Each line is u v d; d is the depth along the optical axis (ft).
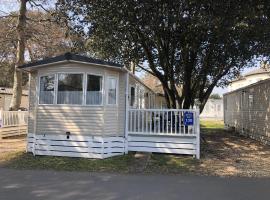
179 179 33.19
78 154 44.98
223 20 43.78
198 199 25.57
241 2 41.93
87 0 50.93
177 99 67.15
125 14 49.42
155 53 66.59
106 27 52.44
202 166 40.27
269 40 53.31
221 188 29.19
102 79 44.70
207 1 43.11
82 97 45.11
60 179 32.68
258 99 65.77
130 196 26.35
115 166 39.99
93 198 25.66
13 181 31.55
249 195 26.73
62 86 45.85
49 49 84.12
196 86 67.97
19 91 74.18
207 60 64.59
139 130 47.37
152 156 45.06
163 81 64.44
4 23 78.13
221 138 71.05
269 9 43.09
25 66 46.24
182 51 60.95
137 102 62.28
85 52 67.21
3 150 50.16
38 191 27.73
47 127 46.24
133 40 59.21
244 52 60.23
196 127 45.39
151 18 49.34
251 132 71.36
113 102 46.37
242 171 37.60
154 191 28.04
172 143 46.24
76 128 45.21
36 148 46.50
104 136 44.55
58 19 58.59
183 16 47.93
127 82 47.62
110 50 60.90
